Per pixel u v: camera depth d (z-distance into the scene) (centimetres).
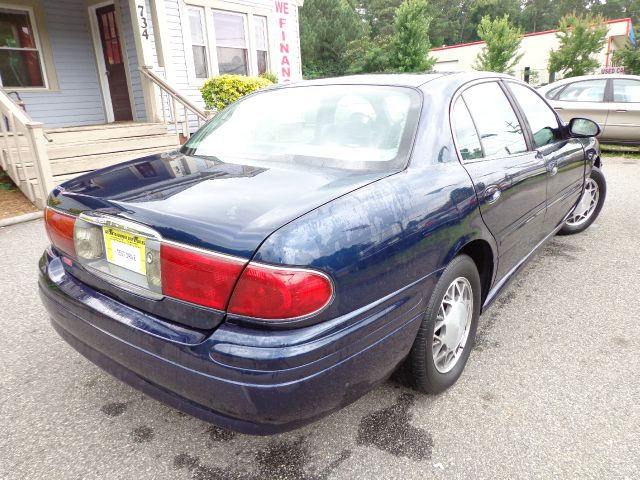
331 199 167
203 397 157
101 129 751
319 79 278
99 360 192
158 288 165
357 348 162
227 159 226
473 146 241
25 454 199
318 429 212
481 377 249
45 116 907
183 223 156
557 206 348
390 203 178
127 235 173
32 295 351
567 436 205
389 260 171
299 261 145
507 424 213
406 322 186
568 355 268
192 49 1007
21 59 873
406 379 219
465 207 212
